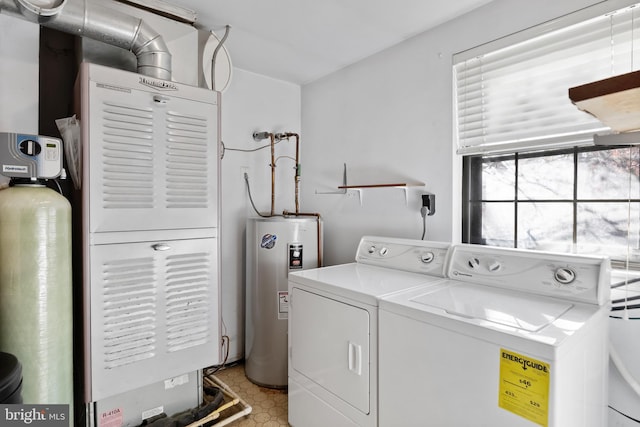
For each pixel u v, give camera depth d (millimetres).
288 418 1918
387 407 1387
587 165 1651
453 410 1181
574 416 1077
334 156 2750
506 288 1538
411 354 1302
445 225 2016
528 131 1737
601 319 1287
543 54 1659
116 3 1680
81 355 1550
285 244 2354
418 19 1987
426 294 1477
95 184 1485
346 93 2643
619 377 1475
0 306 1272
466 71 1949
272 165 2777
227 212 2641
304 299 1799
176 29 1879
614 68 1478
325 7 1861
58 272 1352
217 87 2068
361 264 2189
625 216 1545
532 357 1005
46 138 1354
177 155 1716
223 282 2631
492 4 1810
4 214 1264
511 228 1902
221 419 1977
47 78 1902
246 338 2516
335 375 1612
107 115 1512
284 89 2951
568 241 1711
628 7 1401
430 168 2094
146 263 1618
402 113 2254
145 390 1699
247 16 1955
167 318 1685
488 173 1984
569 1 1552
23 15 1372
